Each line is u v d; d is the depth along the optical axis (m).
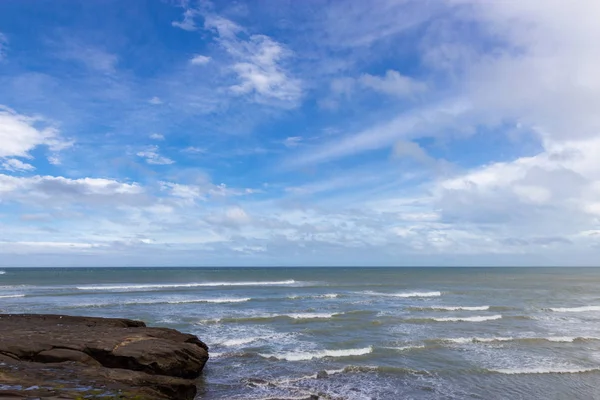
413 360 17.80
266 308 32.16
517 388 14.72
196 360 15.05
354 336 22.05
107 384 10.23
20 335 14.31
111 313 28.62
